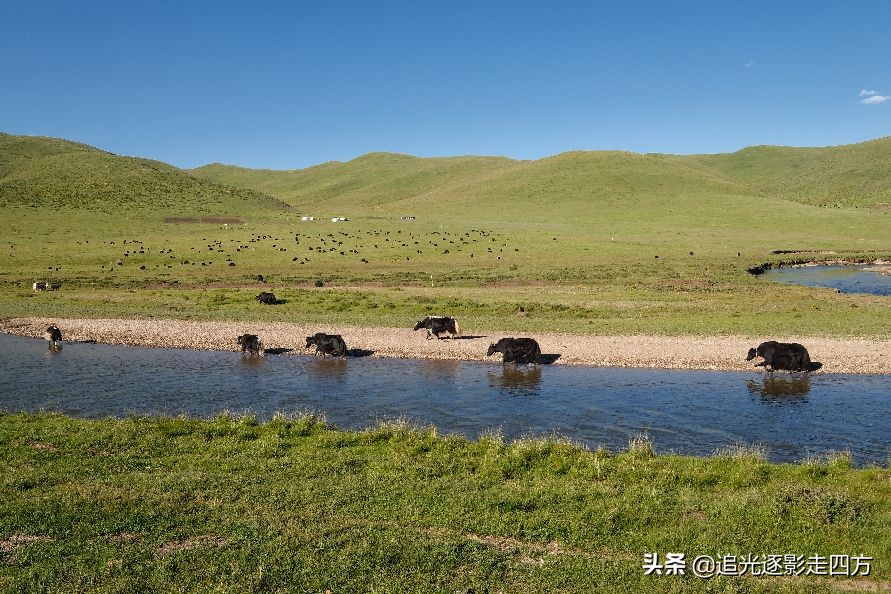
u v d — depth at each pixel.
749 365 26.05
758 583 8.66
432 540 9.73
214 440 15.77
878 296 46.12
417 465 13.47
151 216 114.38
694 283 54.25
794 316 36.66
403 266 69.19
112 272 64.56
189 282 58.41
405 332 33.66
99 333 34.19
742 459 13.99
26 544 9.65
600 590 8.48
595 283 55.62
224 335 33.53
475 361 27.86
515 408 20.53
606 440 17.23
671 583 8.66
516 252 79.94
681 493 11.81
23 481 12.23
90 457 14.20
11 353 30.08
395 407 20.75
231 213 125.50
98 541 9.75
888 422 18.77
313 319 38.16
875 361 26.05
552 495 11.61
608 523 10.45
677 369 25.97
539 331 33.53
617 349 28.80
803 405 20.61
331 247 83.81
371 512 10.93
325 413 20.09
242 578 8.61
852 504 10.89
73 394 22.56
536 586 8.55
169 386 23.77
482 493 11.78
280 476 12.84
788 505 10.91
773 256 77.25
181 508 11.01
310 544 9.59
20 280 58.75
